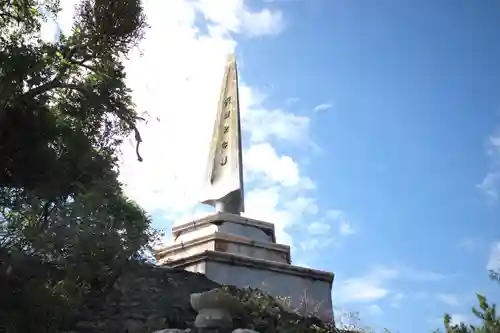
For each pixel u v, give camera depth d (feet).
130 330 35.70
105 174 39.52
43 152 35.47
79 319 34.47
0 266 31.01
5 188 34.35
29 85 36.29
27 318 29.96
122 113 42.19
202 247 49.11
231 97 60.75
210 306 33.37
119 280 37.99
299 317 42.52
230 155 56.90
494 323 41.60
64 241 32.78
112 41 42.60
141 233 40.60
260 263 46.44
